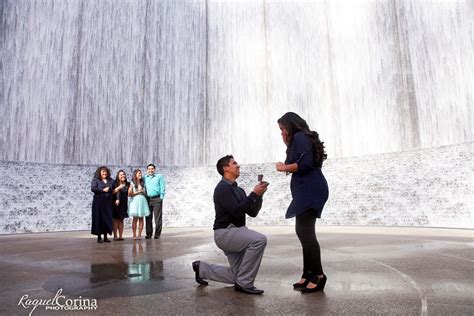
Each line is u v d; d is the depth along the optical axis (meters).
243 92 16.61
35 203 12.49
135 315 2.37
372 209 12.09
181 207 14.40
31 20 14.72
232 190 3.14
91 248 6.53
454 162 10.45
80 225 13.16
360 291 2.94
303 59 16.08
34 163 12.88
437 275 3.58
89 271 4.10
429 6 13.15
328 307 2.47
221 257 5.11
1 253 5.98
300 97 15.94
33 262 4.87
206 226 14.00
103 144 15.32
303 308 2.45
